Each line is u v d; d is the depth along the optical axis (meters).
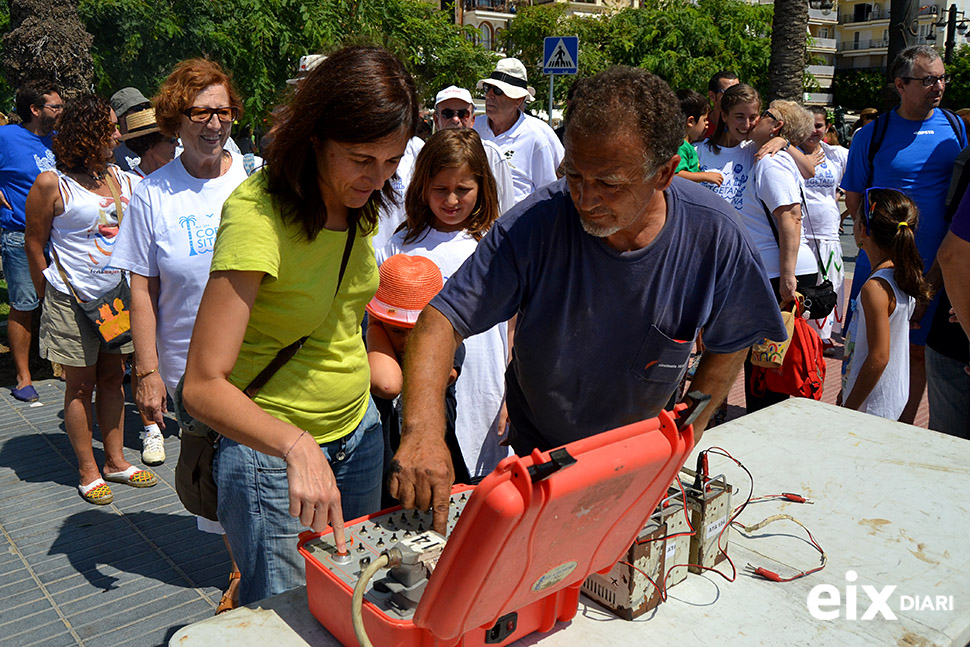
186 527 3.70
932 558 1.97
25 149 5.08
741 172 4.65
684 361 1.75
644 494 1.43
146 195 2.85
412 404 1.55
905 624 1.68
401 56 1.78
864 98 50.00
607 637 1.60
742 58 23.02
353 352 2.05
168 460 4.43
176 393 1.95
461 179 2.84
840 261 6.30
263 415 1.55
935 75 4.42
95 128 3.77
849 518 2.16
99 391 4.02
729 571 1.89
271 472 1.90
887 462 2.51
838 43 68.25
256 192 1.69
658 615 1.69
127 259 2.87
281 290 1.76
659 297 1.65
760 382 3.93
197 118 2.79
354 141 1.57
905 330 3.49
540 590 1.44
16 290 5.19
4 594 3.16
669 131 1.42
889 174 4.64
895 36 10.42
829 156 6.52
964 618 1.72
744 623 1.67
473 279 1.69
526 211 1.67
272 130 1.69
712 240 1.62
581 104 1.43
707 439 2.67
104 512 3.84
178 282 2.85
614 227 1.50
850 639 1.63
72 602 3.11
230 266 1.62
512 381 2.04
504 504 1.14
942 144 4.48
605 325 1.71
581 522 1.33
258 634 1.51
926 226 4.51
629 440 1.33
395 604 1.37
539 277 1.68
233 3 8.79
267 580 1.97
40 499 3.96
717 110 5.39
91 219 3.69
